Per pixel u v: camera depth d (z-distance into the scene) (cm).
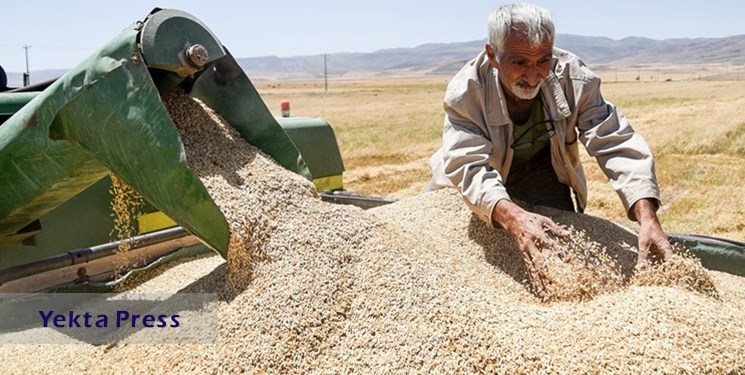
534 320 262
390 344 256
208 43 310
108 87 288
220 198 291
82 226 431
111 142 293
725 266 383
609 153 349
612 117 355
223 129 342
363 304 273
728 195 1237
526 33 314
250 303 273
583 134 359
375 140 2586
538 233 301
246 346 259
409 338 256
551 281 291
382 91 11625
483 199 325
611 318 258
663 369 229
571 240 319
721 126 2214
